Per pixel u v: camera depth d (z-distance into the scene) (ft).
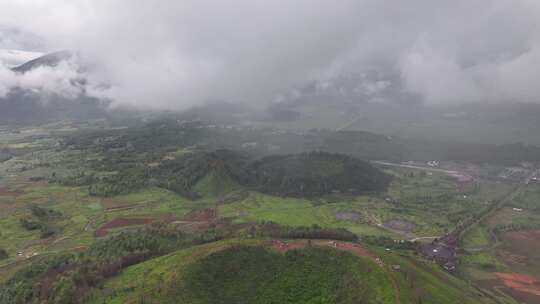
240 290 632.79
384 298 611.47
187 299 599.16
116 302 593.01
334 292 638.53
